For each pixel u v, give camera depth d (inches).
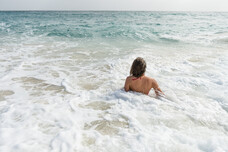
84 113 104.2
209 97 126.7
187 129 89.0
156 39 419.2
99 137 82.8
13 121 92.2
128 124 93.7
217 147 74.5
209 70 185.6
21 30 548.7
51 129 87.0
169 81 155.9
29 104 113.3
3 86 143.0
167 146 75.9
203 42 373.4
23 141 76.6
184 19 1228.5
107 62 214.1
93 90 137.0
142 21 1006.4
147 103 114.2
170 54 261.7
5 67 191.2
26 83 150.8
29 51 272.2
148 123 94.2
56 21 975.0
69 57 240.2
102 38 425.7
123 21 1001.5
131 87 127.7
